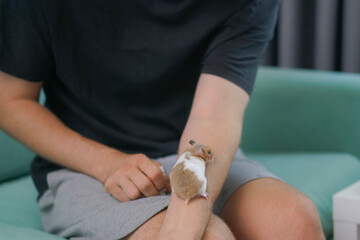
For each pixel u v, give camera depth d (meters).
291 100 1.88
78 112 1.15
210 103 1.04
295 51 2.38
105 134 1.15
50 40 1.09
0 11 1.06
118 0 1.09
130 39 1.11
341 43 2.36
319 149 1.87
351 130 1.83
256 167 1.14
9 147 1.47
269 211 0.98
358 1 2.24
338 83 1.86
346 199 1.20
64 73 1.12
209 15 1.11
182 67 1.15
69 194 1.06
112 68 1.12
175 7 1.10
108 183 1.01
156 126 1.18
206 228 0.85
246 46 1.11
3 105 1.09
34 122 1.09
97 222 0.97
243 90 1.09
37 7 1.06
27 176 1.55
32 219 1.23
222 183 0.95
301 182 1.41
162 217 0.90
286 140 1.90
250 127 1.92
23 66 1.07
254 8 1.11
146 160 1.01
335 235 1.22
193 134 0.99
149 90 1.16
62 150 1.08
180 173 0.85
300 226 0.95
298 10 2.36
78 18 1.09
